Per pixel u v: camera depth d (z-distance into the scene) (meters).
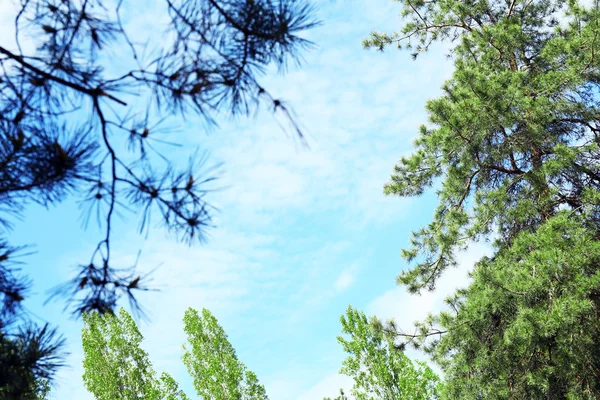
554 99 12.41
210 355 19.94
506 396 11.03
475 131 11.89
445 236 12.18
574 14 12.79
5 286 3.54
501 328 11.74
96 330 19.56
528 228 12.60
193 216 3.38
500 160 12.47
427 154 13.37
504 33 12.95
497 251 13.03
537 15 14.77
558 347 10.10
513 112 11.73
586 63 12.01
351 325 19.30
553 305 9.75
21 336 3.69
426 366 18.73
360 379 18.66
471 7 15.27
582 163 12.63
